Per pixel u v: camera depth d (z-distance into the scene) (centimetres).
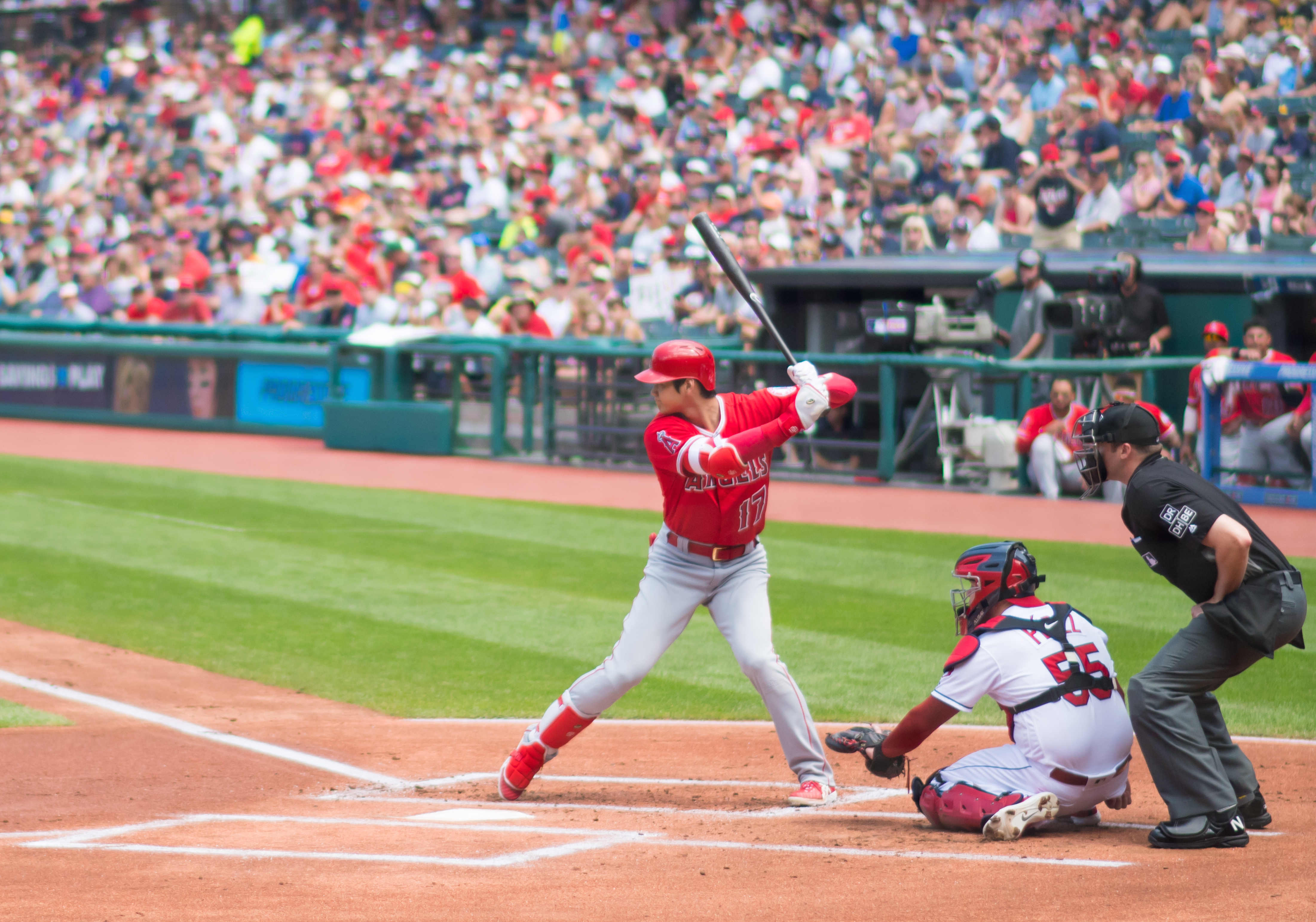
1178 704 1282
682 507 1466
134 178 7388
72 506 3497
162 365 5325
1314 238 4356
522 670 2127
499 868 1205
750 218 5194
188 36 8506
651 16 6844
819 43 6197
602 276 4978
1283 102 4825
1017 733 1320
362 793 1538
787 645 2262
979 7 5741
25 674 2052
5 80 8769
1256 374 3491
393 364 4656
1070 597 2556
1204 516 1263
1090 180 4759
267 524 3297
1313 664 2180
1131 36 5322
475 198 6181
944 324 3900
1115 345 3816
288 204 6312
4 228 7031
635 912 1071
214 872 1191
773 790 1563
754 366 4181
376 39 7700
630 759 1706
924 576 2775
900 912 1068
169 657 2178
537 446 4553
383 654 2211
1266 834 1328
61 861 1231
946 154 5219
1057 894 1116
